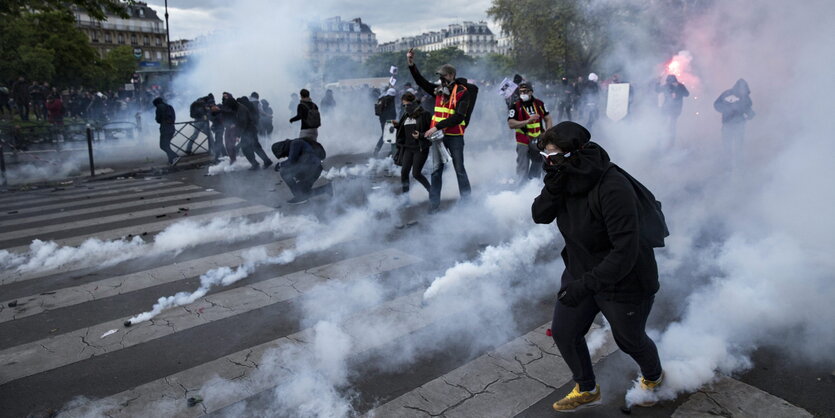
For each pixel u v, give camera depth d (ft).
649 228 7.64
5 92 63.67
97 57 121.80
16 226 21.90
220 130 40.88
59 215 23.86
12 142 45.68
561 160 7.50
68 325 12.60
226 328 12.30
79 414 9.15
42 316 13.10
